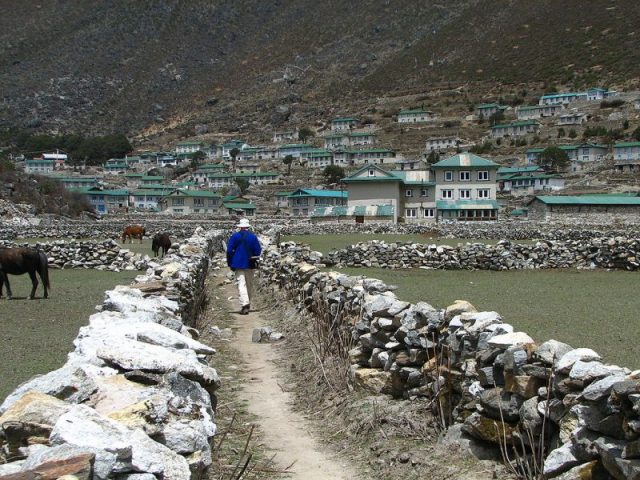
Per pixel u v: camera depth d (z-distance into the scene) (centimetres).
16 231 5628
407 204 8588
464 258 2684
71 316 1487
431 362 785
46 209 8238
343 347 1046
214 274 2683
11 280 2327
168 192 14750
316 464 698
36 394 458
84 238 5556
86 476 352
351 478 663
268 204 13550
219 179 16900
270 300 1873
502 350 643
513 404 621
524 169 13625
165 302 1049
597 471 510
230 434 777
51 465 352
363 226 6488
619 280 2177
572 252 2641
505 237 5388
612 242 2583
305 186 14912
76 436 400
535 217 7681
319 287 1365
